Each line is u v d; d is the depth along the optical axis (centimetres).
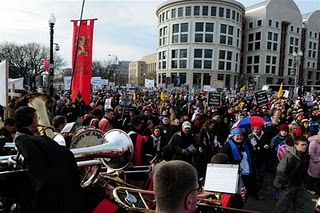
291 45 10219
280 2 9888
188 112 1456
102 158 306
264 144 727
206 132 762
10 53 6688
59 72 7619
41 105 554
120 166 321
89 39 1065
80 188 222
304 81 10838
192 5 9125
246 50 10325
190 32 9200
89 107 1190
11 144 328
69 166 219
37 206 200
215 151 748
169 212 150
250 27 10162
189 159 716
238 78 9881
